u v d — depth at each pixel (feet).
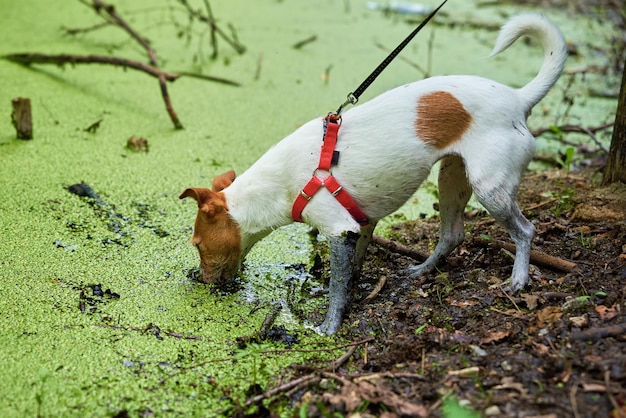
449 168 6.43
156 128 8.33
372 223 6.45
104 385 5.77
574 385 5.47
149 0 11.98
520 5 12.89
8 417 5.58
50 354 5.94
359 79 9.43
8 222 6.98
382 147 6.09
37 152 7.80
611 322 5.81
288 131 8.40
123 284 6.53
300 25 11.50
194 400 5.72
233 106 8.78
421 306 6.25
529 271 6.38
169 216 7.23
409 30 11.55
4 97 8.54
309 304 6.46
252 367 5.93
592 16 12.25
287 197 6.24
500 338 5.85
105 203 7.30
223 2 12.30
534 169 7.99
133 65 8.60
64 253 6.75
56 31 10.24
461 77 6.22
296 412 5.61
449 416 5.40
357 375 5.75
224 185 6.48
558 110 8.84
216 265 6.44
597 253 6.47
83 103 8.61
